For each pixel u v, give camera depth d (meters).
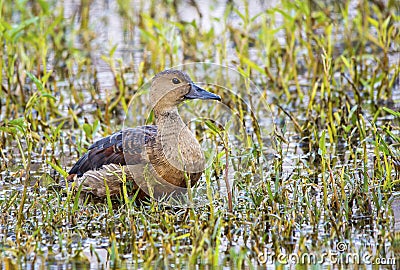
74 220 11.34
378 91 16.16
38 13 21.77
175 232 10.80
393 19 19.23
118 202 12.41
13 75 17.47
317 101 16.38
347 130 13.38
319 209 11.23
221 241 10.57
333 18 21.47
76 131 15.43
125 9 22.38
